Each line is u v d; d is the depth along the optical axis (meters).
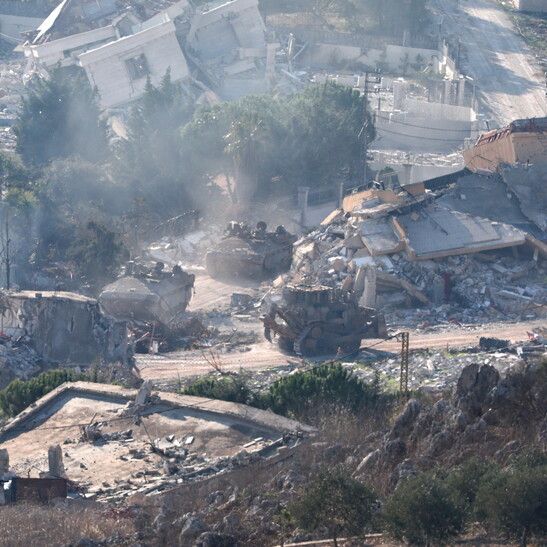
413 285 185.75
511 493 72.69
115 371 143.38
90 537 82.75
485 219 198.12
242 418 107.19
